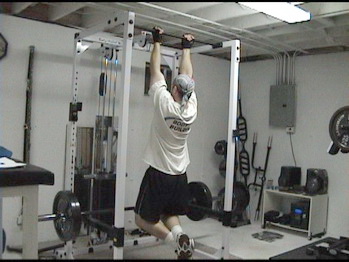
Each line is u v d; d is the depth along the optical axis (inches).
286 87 214.1
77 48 150.9
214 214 153.2
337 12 138.2
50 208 166.7
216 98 233.9
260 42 191.3
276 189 204.2
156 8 138.2
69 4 142.9
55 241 165.8
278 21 153.4
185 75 125.6
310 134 209.3
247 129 238.8
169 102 120.3
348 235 192.5
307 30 166.4
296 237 189.9
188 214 163.3
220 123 236.7
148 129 198.5
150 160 125.8
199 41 194.5
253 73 236.2
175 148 125.0
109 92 181.6
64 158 169.8
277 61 223.3
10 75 153.9
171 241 123.7
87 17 169.5
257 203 229.9
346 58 197.0
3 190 68.9
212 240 181.0
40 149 162.9
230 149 146.3
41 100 162.6
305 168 210.7
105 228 124.2
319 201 193.0
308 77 211.2
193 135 221.6
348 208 193.2
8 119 153.9
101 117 172.4
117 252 117.6
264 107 230.2
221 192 216.1
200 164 225.9
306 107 211.5
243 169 235.6
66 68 169.5
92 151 174.2
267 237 187.6
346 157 194.4
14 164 74.4
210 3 136.0
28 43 158.2
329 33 174.9
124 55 116.6
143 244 168.7
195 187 167.2
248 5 126.4
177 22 163.9
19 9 145.4
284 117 215.0
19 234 155.4
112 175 165.8
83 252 150.4
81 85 174.2
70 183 151.0
